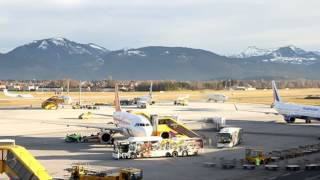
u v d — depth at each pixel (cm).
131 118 8656
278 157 7769
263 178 6188
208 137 10612
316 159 7738
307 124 14212
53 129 12194
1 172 5534
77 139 9788
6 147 5606
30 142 9719
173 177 6228
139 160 7531
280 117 16750
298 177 6259
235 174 6462
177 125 8925
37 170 5331
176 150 7956
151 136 8250
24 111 18525
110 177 5688
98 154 8162
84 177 5809
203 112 18762
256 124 14138
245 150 8200
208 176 6319
